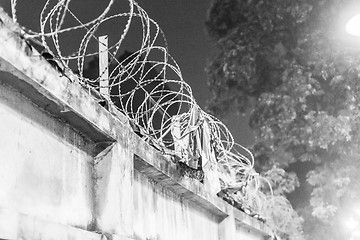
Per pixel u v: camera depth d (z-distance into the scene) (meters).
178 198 5.51
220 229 6.81
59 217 3.31
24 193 2.96
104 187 3.86
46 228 2.88
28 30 2.92
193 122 5.39
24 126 3.03
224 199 6.95
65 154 3.49
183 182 5.25
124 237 3.77
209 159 6.06
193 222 5.88
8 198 2.82
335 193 14.76
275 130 15.27
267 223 8.95
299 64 15.59
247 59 15.77
